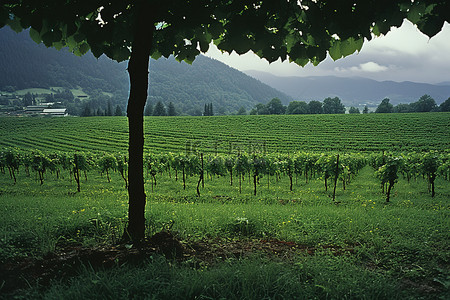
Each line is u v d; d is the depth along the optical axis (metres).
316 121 64.69
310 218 6.78
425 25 3.23
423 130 51.91
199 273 3.34
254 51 3.64
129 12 4.02
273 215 7.24
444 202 13.46
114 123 68.81
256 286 3.12
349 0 3.14
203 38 4.26
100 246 4.39
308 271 3.63
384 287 3.24
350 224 5.98
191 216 6.77
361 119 64.25
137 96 4.36
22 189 17.14
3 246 4.14
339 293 3.12
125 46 4.51
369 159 23.17
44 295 2.99
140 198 4.57
